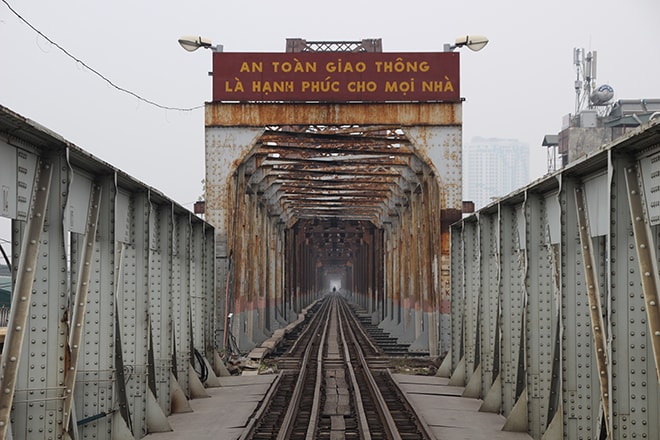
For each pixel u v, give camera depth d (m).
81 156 7.70
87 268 8.41
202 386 15.58
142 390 11.30
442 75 22.58
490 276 14.29
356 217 48.69
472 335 16.45
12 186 6.36
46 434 7.05
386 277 45.75
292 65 22.58
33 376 7.04
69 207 7.85
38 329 7.06
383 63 22.56
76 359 7.76
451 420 12.40
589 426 8.38
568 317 8.45
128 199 10.98
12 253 6.73
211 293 19.41
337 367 22.61
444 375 18.78
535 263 10.31
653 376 6.56
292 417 13.36
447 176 22.52
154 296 13.07
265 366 21.78
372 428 12.77
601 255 8.11
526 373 10.54
